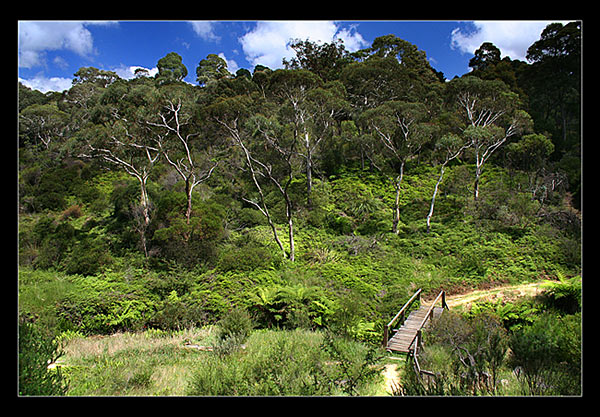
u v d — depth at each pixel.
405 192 26.42
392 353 8.53
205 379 5.56
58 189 27.27
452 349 7.40
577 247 16.64
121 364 7.50
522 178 24.34
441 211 23.05
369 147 26.20
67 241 20.02
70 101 43.31
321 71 41.34
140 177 22.22
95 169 30.75
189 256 17.38
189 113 22.66
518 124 23.70
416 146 23.11
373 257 18.30
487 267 16.22
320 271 16.44
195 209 19.95
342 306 11.23
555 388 5.16
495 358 5.94
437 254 18.06
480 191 24.11
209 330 10.99
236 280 14.65
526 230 19.22
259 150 23.72
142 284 14.54
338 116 30.09
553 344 6.86
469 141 24.44
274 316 12.02
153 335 11.02
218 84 33.53
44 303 12.23
